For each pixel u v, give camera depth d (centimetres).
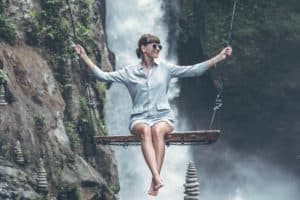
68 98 3075
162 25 4262
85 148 3095
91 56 3338
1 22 2889
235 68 4125
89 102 1139
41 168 2450
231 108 4219
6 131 2562
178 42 4275
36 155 2656
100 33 3534
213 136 708
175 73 684
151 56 679
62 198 2734
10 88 2667
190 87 4256
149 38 679
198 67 679
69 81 3088
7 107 2617
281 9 4153
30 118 2717
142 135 652
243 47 4131
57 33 3091
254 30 4134
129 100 4009
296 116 4225
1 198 2266
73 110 3072
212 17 4134
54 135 2823
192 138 711
